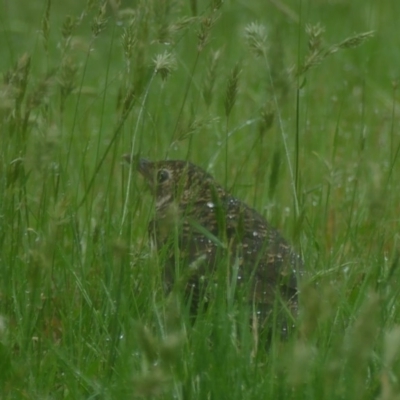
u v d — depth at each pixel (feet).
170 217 28.09
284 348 25.76
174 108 55.98
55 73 30.01
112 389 24.47
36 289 26.16
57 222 25.39
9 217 30.19
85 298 28.68
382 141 51.13
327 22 74.13
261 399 23.58
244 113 56.24
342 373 23.59
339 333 25.35
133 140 30.09
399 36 70.28
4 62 65.16
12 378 24.48
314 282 29.86
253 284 30.55
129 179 29.94
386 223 34.81
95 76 66.80
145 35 27.68
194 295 31.55
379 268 29.19
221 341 24.82
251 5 75.31
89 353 27.37
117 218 34.22
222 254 31.65
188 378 23.61
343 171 45.96
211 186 29.22
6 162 30.30
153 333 27.35
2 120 29.09
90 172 46.37
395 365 24.25
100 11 31.48
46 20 32.07
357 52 67.41
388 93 61.11
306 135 45.96
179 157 47.34
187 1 62.13
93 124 55.72
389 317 27.25
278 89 29.50
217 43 66.69
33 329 27.71
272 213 38.55
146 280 29.43
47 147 26.35
